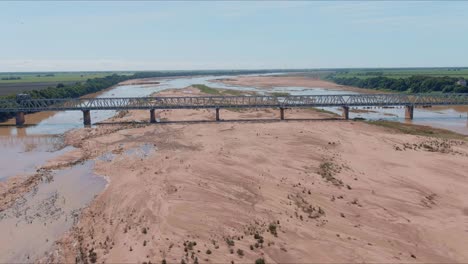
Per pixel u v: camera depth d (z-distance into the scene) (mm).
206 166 56969
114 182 52875
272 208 42469
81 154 70500
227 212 40688
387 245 35312
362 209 43188
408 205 44406
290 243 34781
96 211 43469
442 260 33000
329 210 42719
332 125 93438
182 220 38344
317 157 62938
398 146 70750
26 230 39438
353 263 31781
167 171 55219
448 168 56969
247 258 31812
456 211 43062
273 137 78312
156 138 82062
